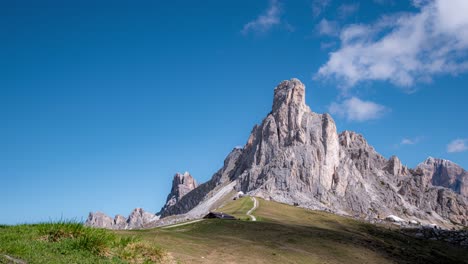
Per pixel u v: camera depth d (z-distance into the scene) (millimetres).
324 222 178625
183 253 44438
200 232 74125
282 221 152875
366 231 174375
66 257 23109
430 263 104875
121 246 27641
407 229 197750
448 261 124188
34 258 21594
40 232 26328
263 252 59312
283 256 61219
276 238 77812
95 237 26328
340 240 94562
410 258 100938
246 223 88188
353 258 81375
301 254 68062
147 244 29391
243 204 195125
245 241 64125
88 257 24219
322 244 83062
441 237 180375
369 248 95375
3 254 21109
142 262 26750
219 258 47750
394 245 123625
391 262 90625
